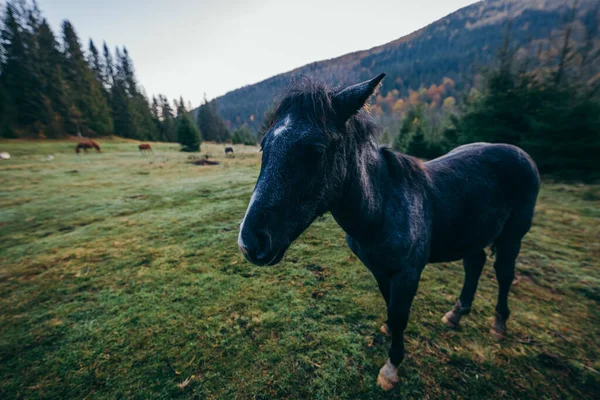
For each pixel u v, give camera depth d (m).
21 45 31.28
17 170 13.76
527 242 3.78
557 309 2.42
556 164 7.59
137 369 1.99
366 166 1.36
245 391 1.78
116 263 3.74
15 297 3.02
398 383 1.76
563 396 1.66
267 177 1.05
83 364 2.07
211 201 6.89
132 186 9.28
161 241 4.46
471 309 2.44
